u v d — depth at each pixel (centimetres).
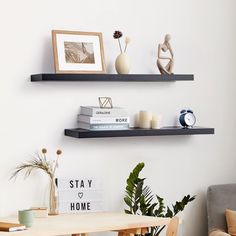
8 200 421
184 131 461
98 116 432
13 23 421
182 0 476
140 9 461
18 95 423
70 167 439
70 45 432
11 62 421
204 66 486
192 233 483
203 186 487
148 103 466
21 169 423
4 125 420
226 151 495
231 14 495
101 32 447
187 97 480
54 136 434
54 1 433
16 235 356
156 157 469
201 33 484
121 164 457
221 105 493
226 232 464
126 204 459
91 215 418
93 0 445
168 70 463
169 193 474
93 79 430
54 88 434
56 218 405
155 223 397
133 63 459
